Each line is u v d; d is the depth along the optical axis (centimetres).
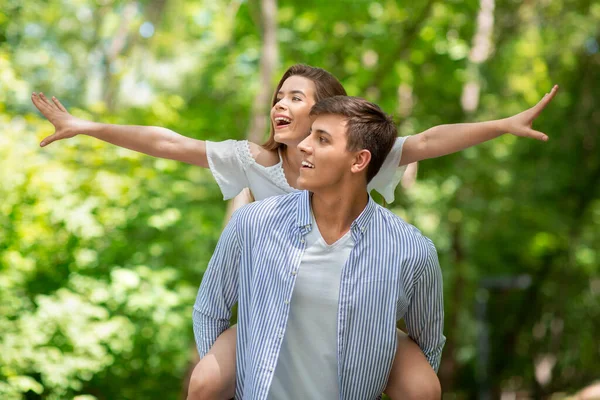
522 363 2122
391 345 301
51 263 877
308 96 376
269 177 382
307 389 304
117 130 364
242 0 1315
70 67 1567
